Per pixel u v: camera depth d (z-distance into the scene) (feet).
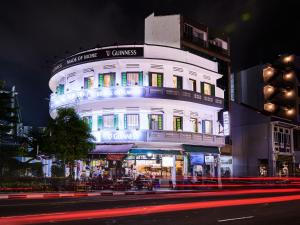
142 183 118.62
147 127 131.34
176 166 137.39
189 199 80.18
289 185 161.89
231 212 55.26
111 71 132.67
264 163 176.86
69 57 138.00
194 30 154.71
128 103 131.95
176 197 87.86
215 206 64.69
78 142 116.26
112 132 127.34
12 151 123.03
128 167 131.85
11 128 119.03
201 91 146.00
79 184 111.14
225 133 153.69
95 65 134.10
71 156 114.83
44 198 85.15
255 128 181.57
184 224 41.22
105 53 130.21
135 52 129.80
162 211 54.65
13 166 118.93
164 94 128.16
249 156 182.29
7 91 119.75
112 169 131.13
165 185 128.88
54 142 115.85
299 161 193.88
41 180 108.78
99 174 127.65
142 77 131.34
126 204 66.03
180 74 138.21
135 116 132.16
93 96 127.95
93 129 134.51
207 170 147.33
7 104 117.39
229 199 80.94
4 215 47.96
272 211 57.31
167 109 135.13
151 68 132.77
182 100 131.64
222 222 43.86
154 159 132.87
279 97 199.41
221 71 164.14
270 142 175.63
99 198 84.07
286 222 44.70
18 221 42.16
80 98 129.70
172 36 148.25
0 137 122.11
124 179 119.96
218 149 146.41
